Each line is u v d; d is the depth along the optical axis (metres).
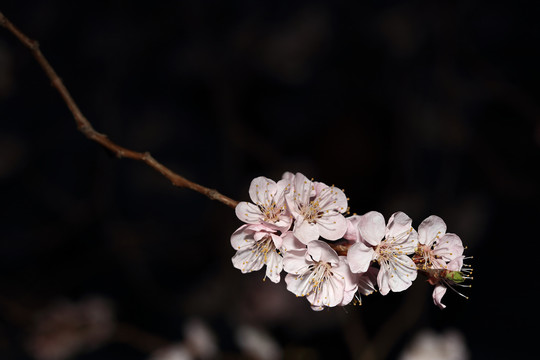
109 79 1.73
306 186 0.91
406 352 1.39
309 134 1.90
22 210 1.87
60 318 1.46
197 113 1.94
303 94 1.93
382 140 1.85
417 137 1.85
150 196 1.92
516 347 1.85
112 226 1.66
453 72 1.73
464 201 1.93
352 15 1.88
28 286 1.69
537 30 1.90
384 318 1.74
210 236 1.81
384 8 1.87
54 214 1.89
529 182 1.81
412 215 1.78
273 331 1.73
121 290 1.85
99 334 1.47
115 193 1.88
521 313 1.93
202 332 1.38
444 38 1.69
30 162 1.83
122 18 1.75
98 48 1.84
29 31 1.86
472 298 1.94
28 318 1.46
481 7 1.89
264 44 1.87
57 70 1.87
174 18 1.80
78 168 1.86
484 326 1.91
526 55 1.91
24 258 1.80
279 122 1.92
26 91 1.88
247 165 1.81
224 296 1.75
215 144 1.94
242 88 1.89
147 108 1.93
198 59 1.82
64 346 1.46
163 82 1.90
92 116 1.85
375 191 1.85
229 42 1.84
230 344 1.71
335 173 1.84
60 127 1.86
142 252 1.80
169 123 1.94
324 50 1.90
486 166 1.77
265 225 0.91
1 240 1.81
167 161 1.93
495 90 1.68
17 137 1.85
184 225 1.89
